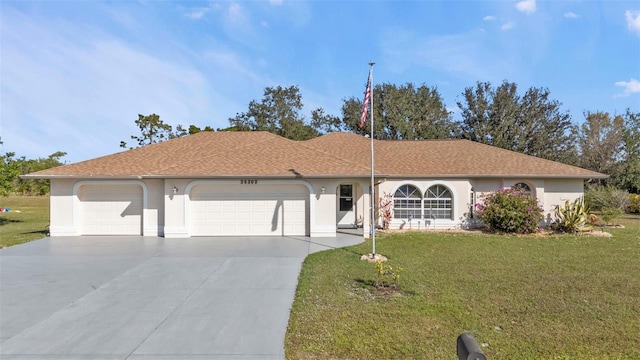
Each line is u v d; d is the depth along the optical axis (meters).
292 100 51.47
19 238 15.94
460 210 18.75
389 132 43.81
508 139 40.25
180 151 18.59
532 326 6.18
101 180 15.70
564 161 38.62
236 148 18.36
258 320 6.43
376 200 18.94
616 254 12.15
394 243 14.13
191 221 15.60
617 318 6.54
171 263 10.61
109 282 8.73
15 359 5.04
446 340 5.64
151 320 6.44
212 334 5.86
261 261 10.88
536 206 17.23
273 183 15.70
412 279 8.95
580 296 7.71
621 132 37.78
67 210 15.70
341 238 15.16
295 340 5.62
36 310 6.92
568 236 16.19
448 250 12.78
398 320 6.39
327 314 6.68
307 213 15.85
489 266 10.35
